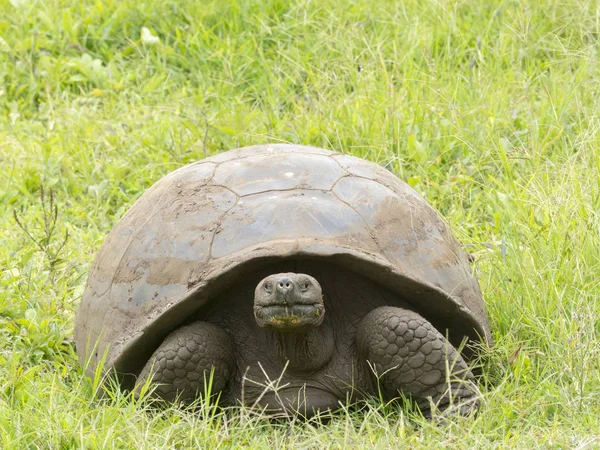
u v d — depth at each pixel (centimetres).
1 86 2131
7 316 1350
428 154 1783
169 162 1834
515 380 1130
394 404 1093
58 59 2198
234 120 1861
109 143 1931
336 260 1038
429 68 1964
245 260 1026
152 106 2056
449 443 980
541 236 1386
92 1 2364
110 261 1184
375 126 1823
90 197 1798
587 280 1320
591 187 1480
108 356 1096
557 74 1970
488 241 1521
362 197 1131
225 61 2138
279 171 1161
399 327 1051
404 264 1084
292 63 2091
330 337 1091
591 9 2136
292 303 995
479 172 1700
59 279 1434
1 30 2255
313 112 1922
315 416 1050
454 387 1067
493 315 1277
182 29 2269
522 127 1841
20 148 1923
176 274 1077
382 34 2130
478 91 1927
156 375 1055
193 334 1059
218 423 1027
